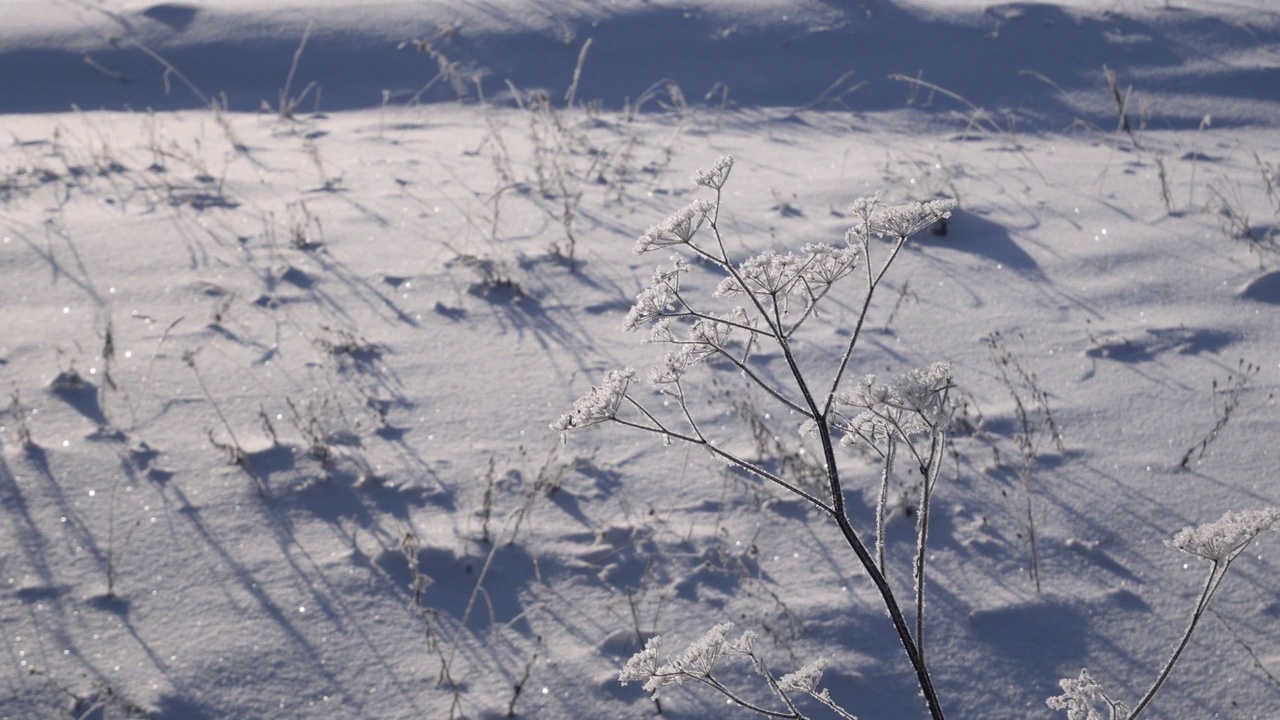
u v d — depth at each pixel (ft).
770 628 9.18
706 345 6.11
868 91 27.99
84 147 23.03
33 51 29.76
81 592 9.46
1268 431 11.80
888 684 8.64
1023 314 15.01
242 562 9.94
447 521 10.60
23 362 13.30
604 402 5.94
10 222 17.87
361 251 17.17
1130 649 8.93
